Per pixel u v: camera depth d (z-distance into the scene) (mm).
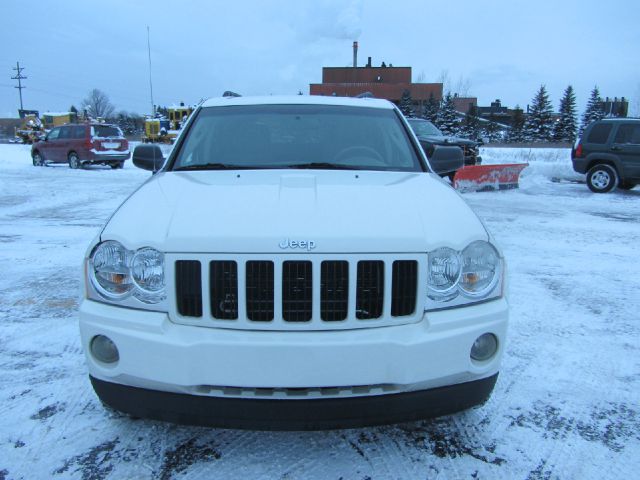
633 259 6504
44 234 7598
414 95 61812
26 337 3877
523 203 11305
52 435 2656
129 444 2594
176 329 2211
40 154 20750
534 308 4660
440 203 2652
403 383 2186
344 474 2396
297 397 2166
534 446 2635
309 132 3641
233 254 2182
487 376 2383
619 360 3619
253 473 2393
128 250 2293
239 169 3268
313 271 2166
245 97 4133
